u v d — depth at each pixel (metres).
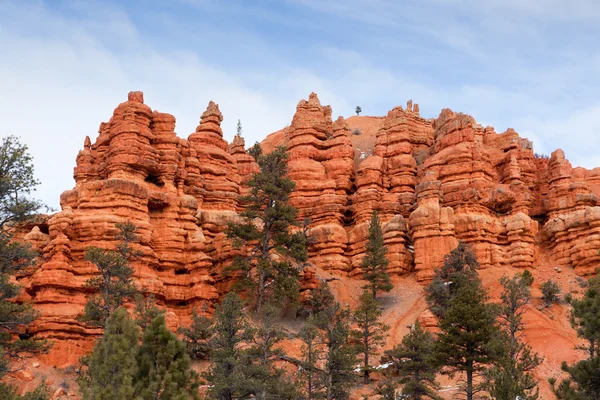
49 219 77.06
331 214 93.12
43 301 65.25
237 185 91.12
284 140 133.50
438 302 74.56
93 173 80.50
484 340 55.44
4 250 54.91
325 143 103.25
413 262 86.50
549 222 87.94
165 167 79.81
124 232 66.25
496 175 93.25
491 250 84.31
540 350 67.56
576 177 94.38
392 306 78.88
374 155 100.12
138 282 69.12
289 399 52.38
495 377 49.94
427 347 60.16
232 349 54.12
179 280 74.62
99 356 43.72
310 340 57.97
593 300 50.50
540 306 74.12
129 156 76.88
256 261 78.00
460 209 87.19
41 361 61.12
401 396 57.34
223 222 84.00
